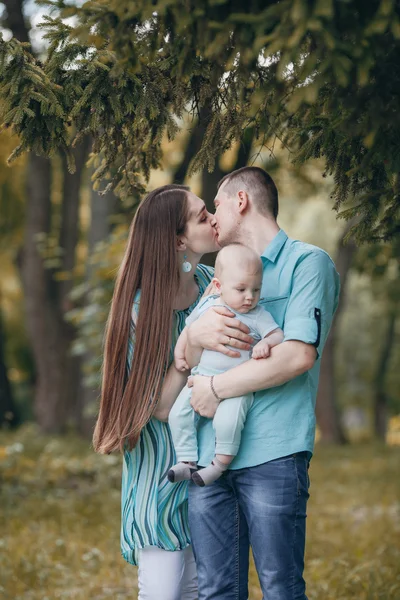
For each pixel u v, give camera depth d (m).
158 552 3.59
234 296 3.32
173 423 3.46
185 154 7.73
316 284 3.34
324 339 3.38
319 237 21.95
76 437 14.69
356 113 3.04
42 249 14.34
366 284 21.05
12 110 3.58
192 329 3.44
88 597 5.43
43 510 8.11
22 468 9.86
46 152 3.86
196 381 3.36
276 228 3.54
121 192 4.41
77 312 11.98
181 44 3.19
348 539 7.39
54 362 16.83
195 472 3.34
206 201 8.67
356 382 29.02
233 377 3.28
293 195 16.83
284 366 3.23
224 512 3.44
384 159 3.27
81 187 17.44
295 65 2.90
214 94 3.82
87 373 12.20
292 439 3.32
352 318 29.00
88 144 10.45
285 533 3.29
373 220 3.91
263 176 3.56
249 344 3.38
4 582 5.61
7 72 3.58
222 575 3.43
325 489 11.05
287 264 3.41
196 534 3.46
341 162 3.74
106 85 3.68
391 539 7.39
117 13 2.91
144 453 3.63
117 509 8.30
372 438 21.91
